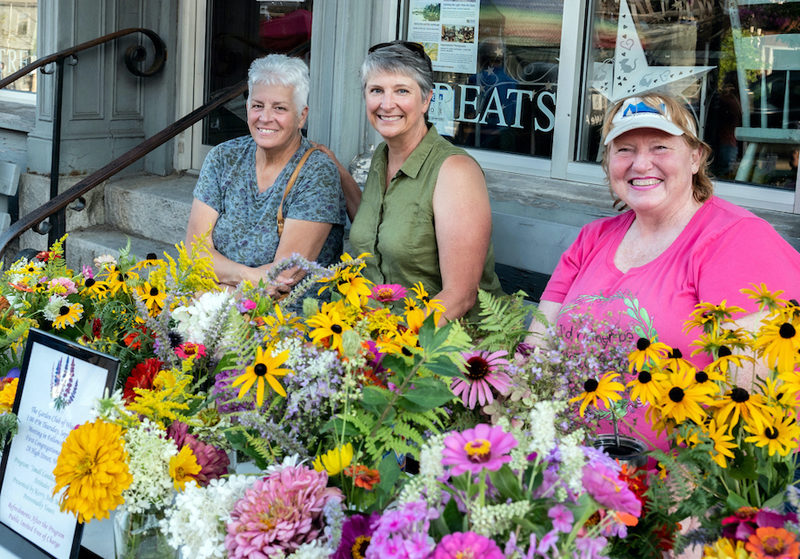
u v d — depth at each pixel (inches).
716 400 54.7
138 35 207.2
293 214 120.6
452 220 105.7
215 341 69.1
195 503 52.4
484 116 151.4
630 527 51.9
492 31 147.9
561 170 142.6
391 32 156.2
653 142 84.9
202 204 125.4
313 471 52.7
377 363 62.7
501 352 63.7
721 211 84.9
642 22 133.2
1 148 221.9
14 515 64.7
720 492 53.6
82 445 55.6
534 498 45.3
